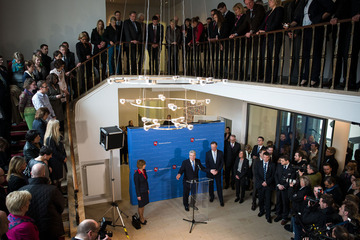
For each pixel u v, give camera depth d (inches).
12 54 312.8
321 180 216.8
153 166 273.1
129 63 274.8
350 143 228.5
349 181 196.2
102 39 279.0
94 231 104.9
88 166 261.6
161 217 247.0
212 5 349.4
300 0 183.3
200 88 276.8
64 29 328.5
